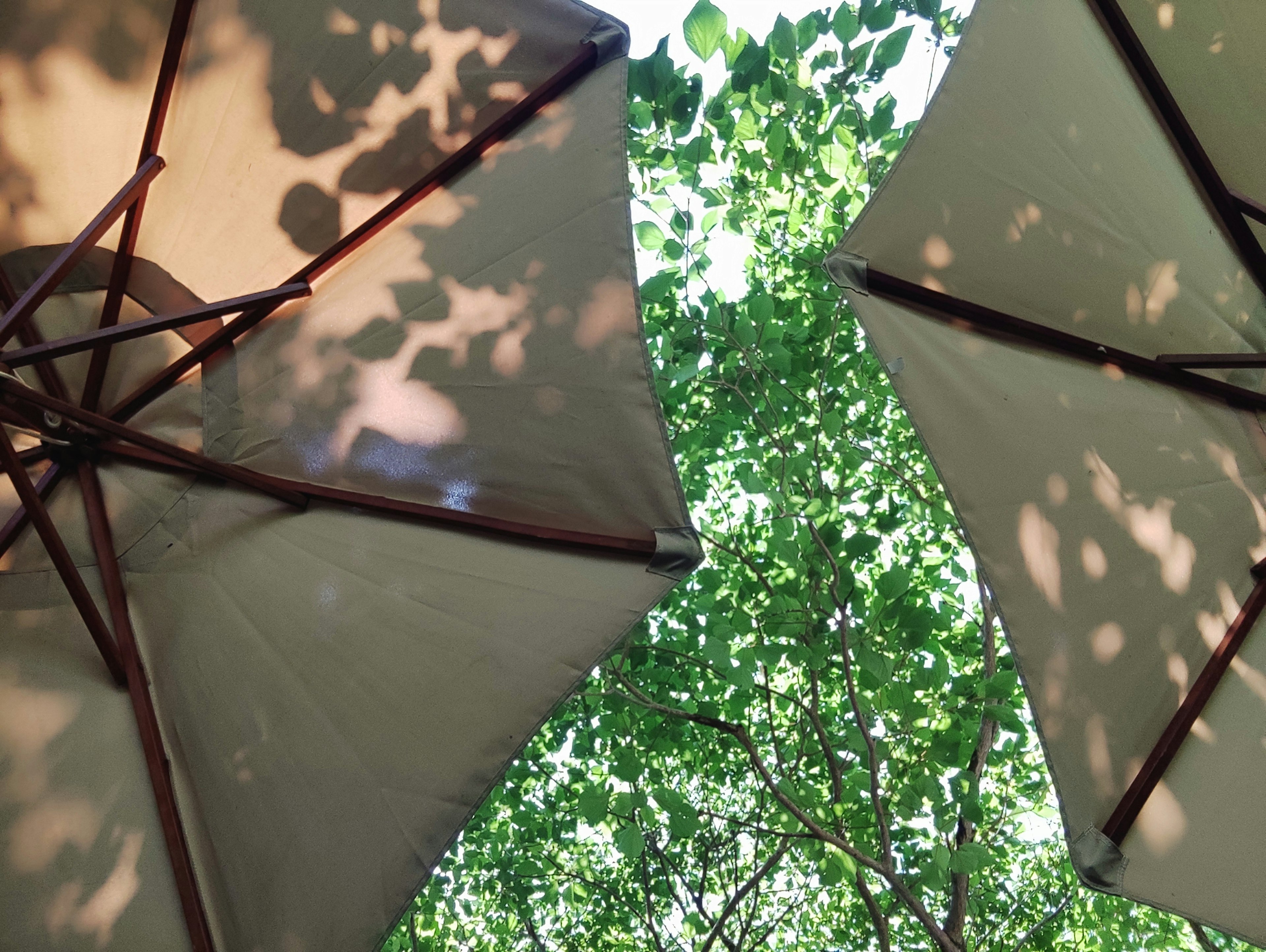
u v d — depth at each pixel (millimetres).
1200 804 2346
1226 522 2699
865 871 6648
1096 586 2498
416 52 2801
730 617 4785
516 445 2598
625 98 2732
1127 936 6504
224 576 2600
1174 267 2867
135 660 2461
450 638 2439
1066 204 2793
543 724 2244
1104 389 2766
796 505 5203
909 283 2617
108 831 2277
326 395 2740
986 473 2488
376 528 2662
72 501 2664
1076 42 2939
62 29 2555
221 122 2736
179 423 2734
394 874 2170
